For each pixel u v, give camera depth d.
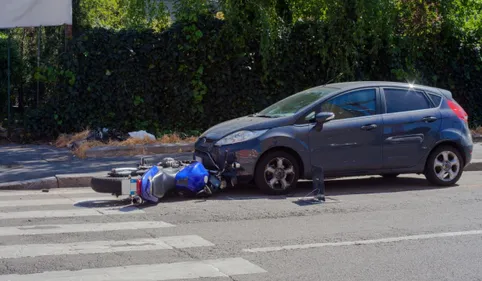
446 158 10.66
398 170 10.37
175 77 15.25
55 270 6.09
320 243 7.13
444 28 17.25
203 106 15.53
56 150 13.90
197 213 8.57
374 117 10.19
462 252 6.84
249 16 15.52
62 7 15.02
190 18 15.00
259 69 15.71
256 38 15.62
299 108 10.05
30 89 16.39
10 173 11.33
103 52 14.79
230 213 8.58
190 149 13.98
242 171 9.61
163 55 15.09
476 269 6.28
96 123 14.92
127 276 5.94
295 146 9.73
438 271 6.20
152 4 16.34
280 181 9.81
